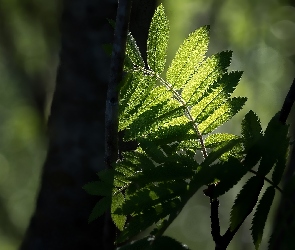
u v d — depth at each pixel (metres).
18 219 24.67
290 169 4.48
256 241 2.43
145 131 2.80
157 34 2.84
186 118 2.86
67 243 7.78
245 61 16.80
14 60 16.41
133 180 2.53
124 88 2.75
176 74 2.83
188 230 27.72
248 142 2.56
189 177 2.49
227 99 2.83
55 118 7.91
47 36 15.55
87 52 7.68
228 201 14.80
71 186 7.79
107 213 3.04
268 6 15.52
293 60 17.78
